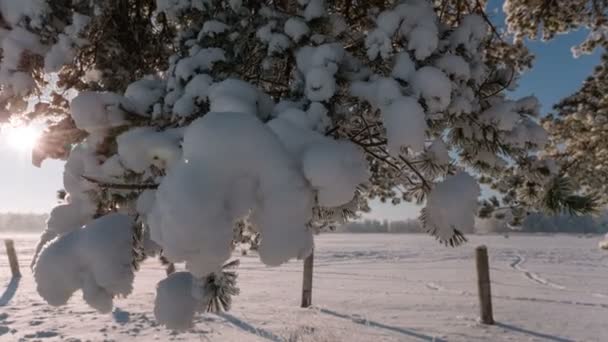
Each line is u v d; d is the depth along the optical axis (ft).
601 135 14.92
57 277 3.83
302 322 21.15
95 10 5.17
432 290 33.17
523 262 61.00
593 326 20.51
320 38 5.20
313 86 4.57
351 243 137.18
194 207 3.03
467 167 6.86
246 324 20.66
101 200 4.68
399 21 4.92
